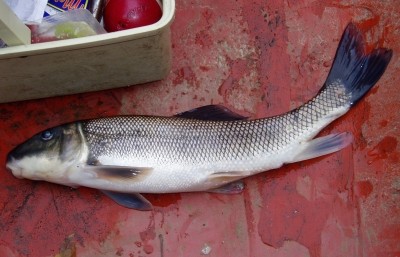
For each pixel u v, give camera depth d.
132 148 0.50
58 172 0.51
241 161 0.51
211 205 0.55
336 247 0.53
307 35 0.59
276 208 0.55
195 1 0.60
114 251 0.54
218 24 0.59
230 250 0.54
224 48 0.59
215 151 0.51
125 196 0.54
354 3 0.59
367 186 0.54
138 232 0.54
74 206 0.55
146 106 0.58
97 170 0.50
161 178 0.51
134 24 0.47
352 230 0.54
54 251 0.54
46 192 0.55
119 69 0.52
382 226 0.53
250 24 0.59
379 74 0.54
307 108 0.52
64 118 0.57
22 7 0.47
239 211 0.55
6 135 0.57
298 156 0.52
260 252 0.54
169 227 0.54
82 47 0.44
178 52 0.59
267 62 0.58
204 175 0.51
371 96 0.56
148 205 0.54
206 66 0.58
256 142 0.51
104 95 0.58
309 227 0.54
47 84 0.53
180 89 0.58
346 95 0.53
